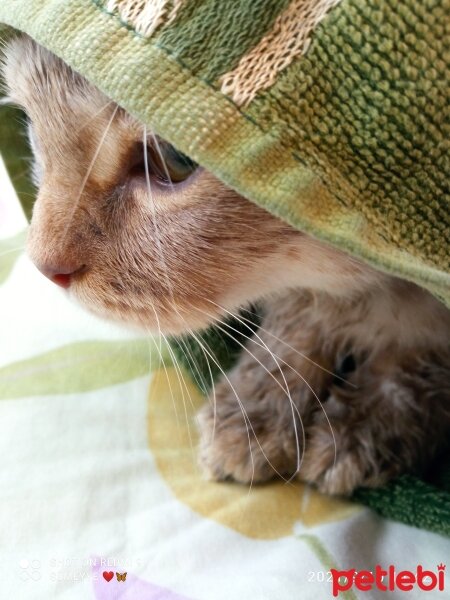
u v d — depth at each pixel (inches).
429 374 8.8
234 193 6.3
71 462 8.4
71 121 6.5
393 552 7.2
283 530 7.5
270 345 9.5
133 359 10.3
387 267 5.3
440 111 5.1
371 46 4.9
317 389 9.3
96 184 6.8
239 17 5.1
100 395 9.6
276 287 7.5
